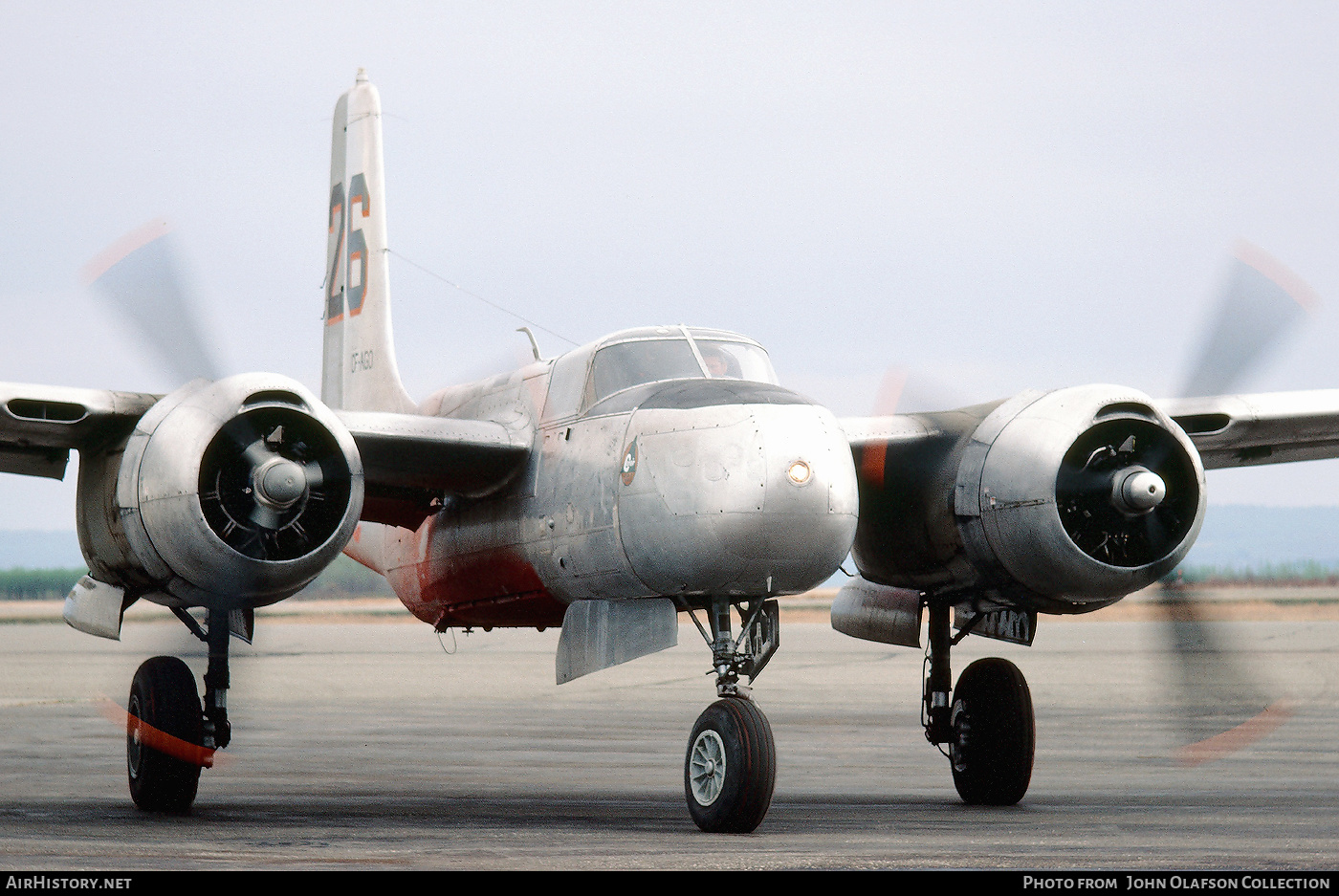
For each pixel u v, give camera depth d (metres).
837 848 33.78
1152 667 137.38
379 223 63.62
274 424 40.28
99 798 45.91
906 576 45.19
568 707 94.81
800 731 75.00
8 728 74.25
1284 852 33.28
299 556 40.22
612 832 37.25
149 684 42.34
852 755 62.56
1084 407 40.28
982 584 42.75
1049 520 39.75
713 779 37.59
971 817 41.28
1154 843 34.81
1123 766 57.94
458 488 46.38
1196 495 40.44
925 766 58.19
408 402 58.47
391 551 53.16
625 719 84.25
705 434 37.59
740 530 36.59
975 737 45.00
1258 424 45.81
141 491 39.00
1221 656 42.50
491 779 53.41
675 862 31.39
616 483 39.59
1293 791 48.94
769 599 40.25
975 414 43.88
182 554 38.53
